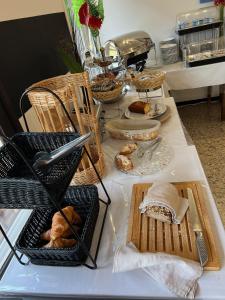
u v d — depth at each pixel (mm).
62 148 613
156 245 626
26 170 686
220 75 2361
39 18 1355
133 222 705
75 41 1876
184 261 557
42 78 1269
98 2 1588
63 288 592
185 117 2967
